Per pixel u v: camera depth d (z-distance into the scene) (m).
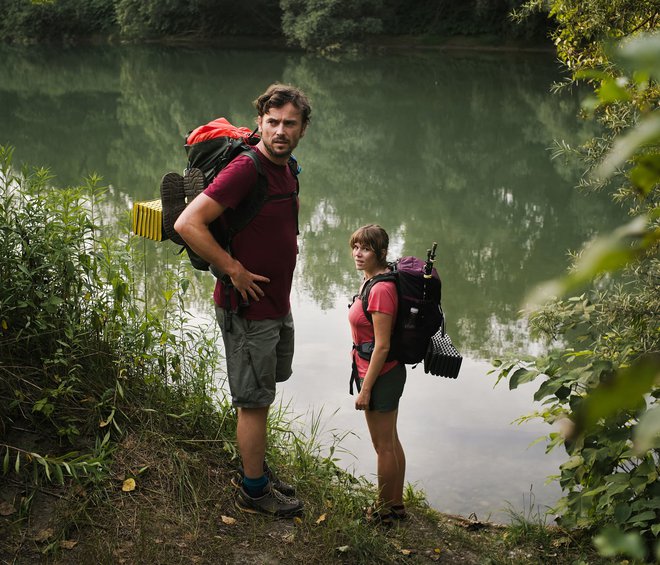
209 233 2.74
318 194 12.21
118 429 3.13
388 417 3.36
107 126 18.61
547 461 4.38
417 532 3.46
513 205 11.29
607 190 11.05
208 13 40.81
